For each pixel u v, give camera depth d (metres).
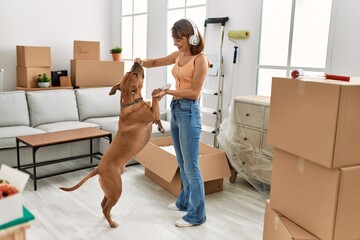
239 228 2.55
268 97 3.38
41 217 2.63
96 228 2.50
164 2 4.85
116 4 5.75
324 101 1.45
